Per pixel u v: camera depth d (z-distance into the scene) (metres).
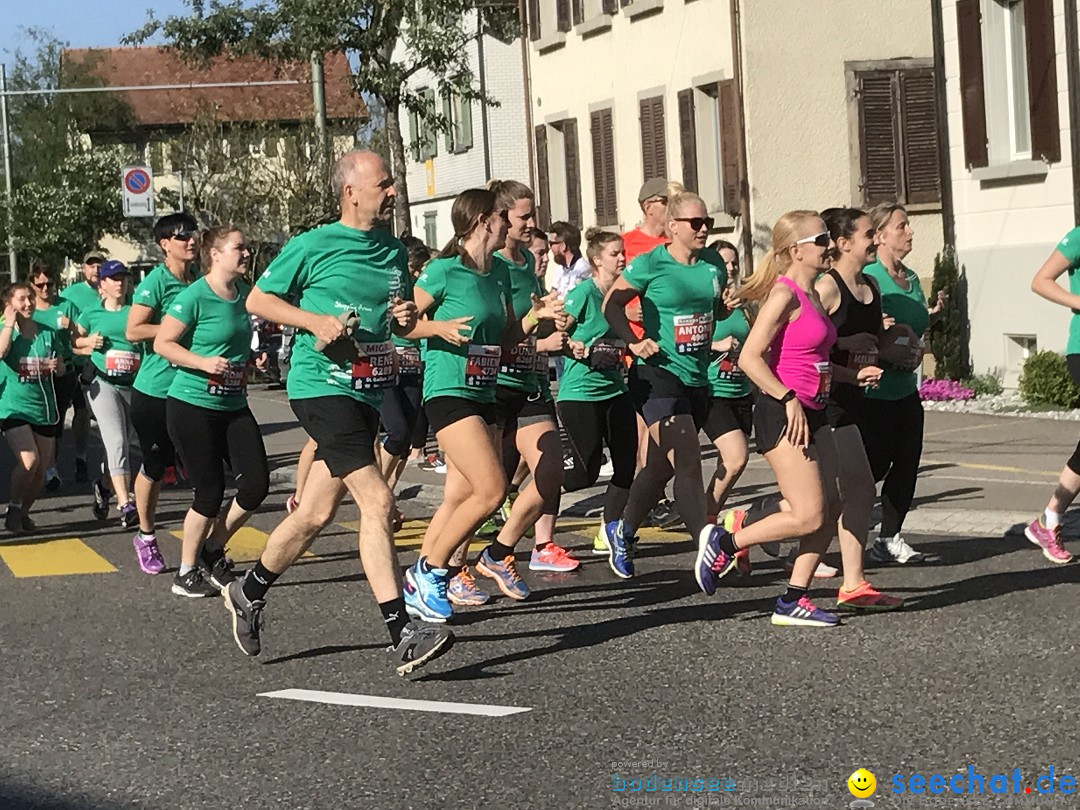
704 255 10.05
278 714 6.96
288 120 48.91
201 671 7.86
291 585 10.24
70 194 62.50
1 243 62.97
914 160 24.94
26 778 6.14
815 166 24.72
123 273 13.20
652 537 11.86
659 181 11.37
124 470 13.30
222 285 9.80
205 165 42.34
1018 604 8.58
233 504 9.93
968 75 20.52
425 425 12.34
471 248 8.64
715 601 9.14
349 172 7.67
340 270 7.62
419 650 7.30
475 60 40.03
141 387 10.80
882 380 9.70
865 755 5.94
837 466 8.18
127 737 6.68
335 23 34.09
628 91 28.45
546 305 9.19
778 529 8.15
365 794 5.76
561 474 9.47
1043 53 19.22
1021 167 19.72
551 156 32.00
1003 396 19.62
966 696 6.71
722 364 10.16
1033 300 19.64
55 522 14.02
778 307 7.89
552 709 6.83
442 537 8.59
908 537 11.05
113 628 9.03
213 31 40.78
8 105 74.50
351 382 7.57
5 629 9.11
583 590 9.72
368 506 7.49
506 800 5.61
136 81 71.75
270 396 29.53
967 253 20.89
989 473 13.44
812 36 24.66
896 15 24.83
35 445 13.26
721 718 6.55
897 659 7.45
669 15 26.70
